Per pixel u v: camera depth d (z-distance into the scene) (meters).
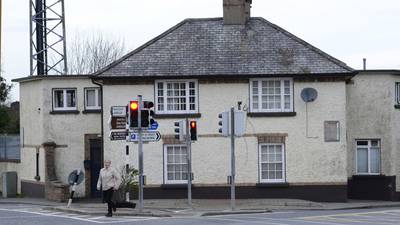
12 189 39.47
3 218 23.64
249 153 33.09
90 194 37.28
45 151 36.56
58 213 26.33
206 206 29.30
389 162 35.62
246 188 33.09
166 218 23.41
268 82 33.34
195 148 33.19
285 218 23.11
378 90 35.84
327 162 33.00
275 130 33.06
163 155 33.31
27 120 39.47
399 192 36.00
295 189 32.97
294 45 34.19
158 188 33.22
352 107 35.94
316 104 33.09
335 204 31.80
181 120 30.92
